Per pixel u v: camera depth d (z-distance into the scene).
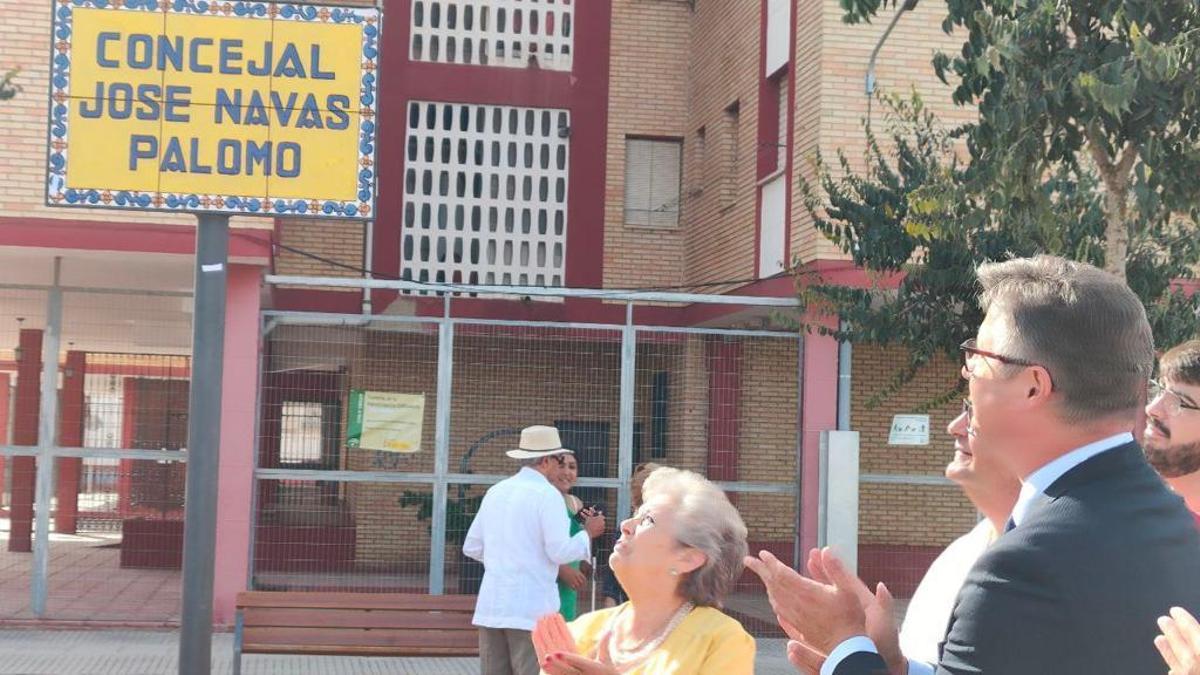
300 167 7.39
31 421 13.20
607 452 13.08
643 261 17.73
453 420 13.69
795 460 12.62
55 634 11.74
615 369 13.81
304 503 12.53
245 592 8.38
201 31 7.29
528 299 16.97
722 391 13.13
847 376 12.63
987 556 2.09
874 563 14.80
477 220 16.95
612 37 17.92
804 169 13.36
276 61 7.41
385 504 13.09
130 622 12.02
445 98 16.95
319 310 16.25
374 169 7.50
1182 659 1.88
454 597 8.54
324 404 12.77
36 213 11.95
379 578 12.93
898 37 13.15
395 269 16.64
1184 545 2.09
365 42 7.50
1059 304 2.23
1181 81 7.51
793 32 13.95
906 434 12.05
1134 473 2.16
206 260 6.72
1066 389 2.21
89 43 7.18
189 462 6.30
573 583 7.82
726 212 16.12
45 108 12.03
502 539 7.43
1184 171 7.71
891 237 10.99
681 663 3.52
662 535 3.62
